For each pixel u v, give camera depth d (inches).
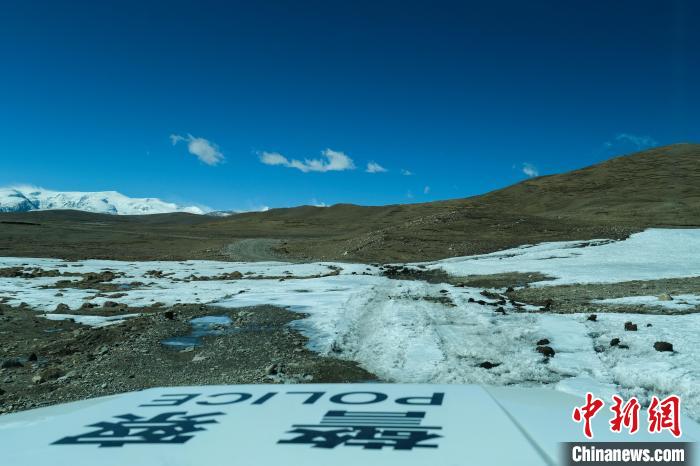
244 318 626.2
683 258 1380.4
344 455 62.5
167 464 61.0
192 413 84.7
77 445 69.0
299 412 83.0
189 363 425.4
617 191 4372.5
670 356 367.6
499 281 1111.0
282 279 1282.0
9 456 65.3
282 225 5447.8
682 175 4645.7
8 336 547.5
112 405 93.5
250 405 88.6
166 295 910.4
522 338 468.8
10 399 334.0
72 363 431.5
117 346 487.2
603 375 340.5
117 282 1211.2
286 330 550.0
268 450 64.9
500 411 82.4
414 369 382.9
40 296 890.7
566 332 486.0
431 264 1578.5
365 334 540.4
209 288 1053.2
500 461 59.9
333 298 794.8
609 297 761.6
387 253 1974.7
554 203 4471.0
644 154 5743.1
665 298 677.9
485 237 2169.0
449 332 508.4
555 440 69.2
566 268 1240.2
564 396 96.4
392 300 780.6
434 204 6018.7
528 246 1920.5
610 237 1961.1
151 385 362.0
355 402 89.5
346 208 7352.4
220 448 66.2
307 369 391.9
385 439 68.5
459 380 346.6
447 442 66.9
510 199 5027.1
